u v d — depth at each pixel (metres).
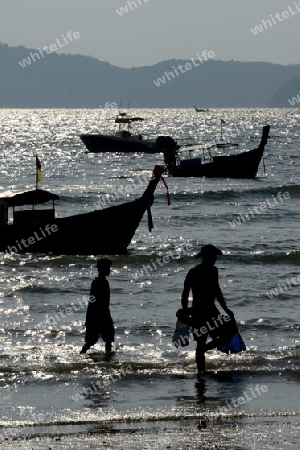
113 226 85.88
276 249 93.25
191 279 41.50
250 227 112.06
